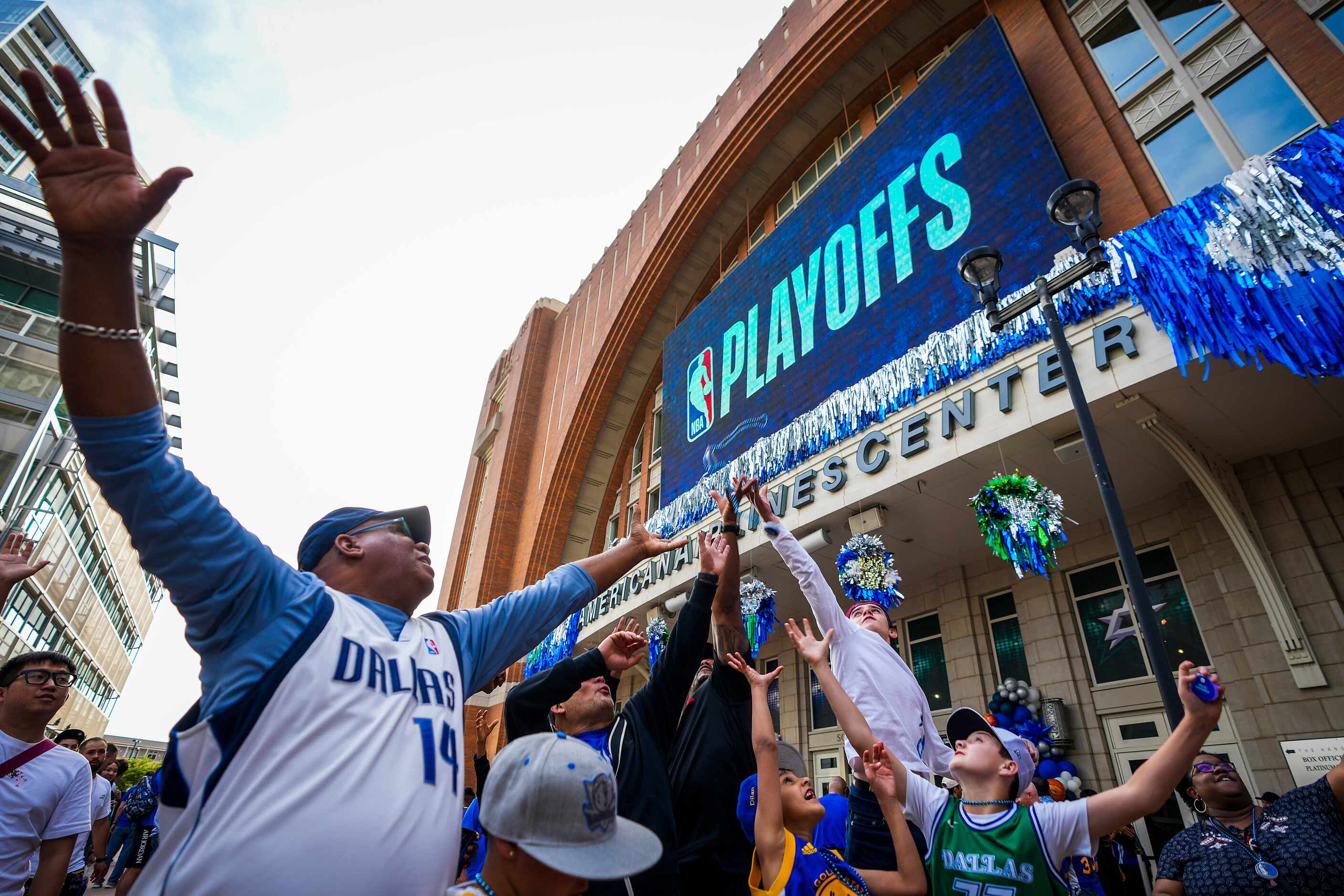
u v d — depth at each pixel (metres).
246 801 1.29
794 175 20.16
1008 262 9.23
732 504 3.64
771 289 14.47
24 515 20.30
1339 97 8.23
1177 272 6.70
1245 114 9.08
